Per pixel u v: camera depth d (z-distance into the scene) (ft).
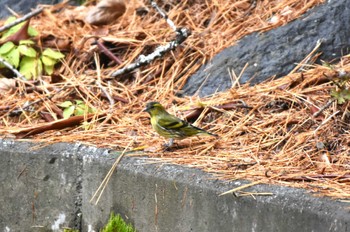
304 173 29.94
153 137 35.22
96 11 45.83
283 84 37.81
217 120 36.52
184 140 34.55
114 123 37.17
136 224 31.78
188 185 29.60
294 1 42.57
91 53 43.29
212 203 28.86
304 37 40.04
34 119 38.52
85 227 33.81
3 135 36.01
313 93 36.78
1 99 40.11
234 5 44.52
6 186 34.65
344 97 34.12
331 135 33.45
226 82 39.34
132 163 31.96
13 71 41.88
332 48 39.55
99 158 32.76
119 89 40.52
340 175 29.30
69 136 35.37
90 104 39.11
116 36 44.32
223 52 40.91
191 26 44.34
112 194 32.42
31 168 34.04
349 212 25.67
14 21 43.32
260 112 36.27
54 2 49.55
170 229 30.58
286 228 26.84
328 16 40.52
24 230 34.88
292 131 34.24
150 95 40.04
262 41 40.47
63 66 43.01
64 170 33.60
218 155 32.60
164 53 41.60
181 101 38.86
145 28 44.98
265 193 27.71
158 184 30.63
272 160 31.81
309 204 26.55
